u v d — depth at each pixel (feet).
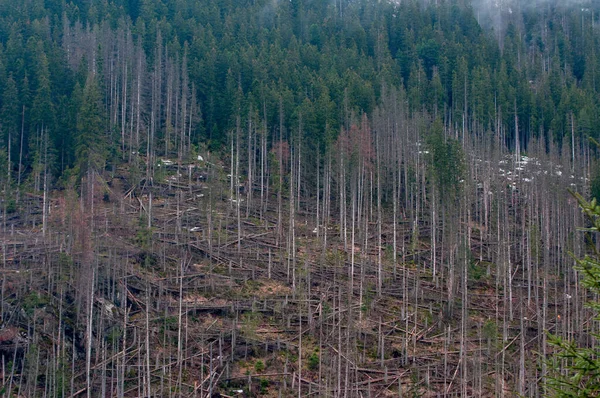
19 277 152.15
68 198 176.55
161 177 217.36
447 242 190.70
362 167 206.49
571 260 189.26
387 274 180.55
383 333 156.35
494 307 173.99
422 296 171.53
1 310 141.90
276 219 205.16
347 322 156.56
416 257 191.72
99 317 144.97
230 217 200.54
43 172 205.98
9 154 208.13
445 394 139.13
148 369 131.03
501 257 192.75
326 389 133.18
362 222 202.69
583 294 173.17
